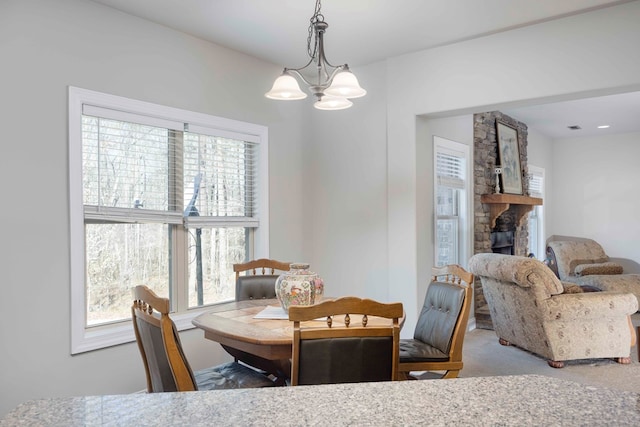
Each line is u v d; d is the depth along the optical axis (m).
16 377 2.51
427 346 2.72
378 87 4.13
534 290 3.81
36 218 2.60
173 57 3.32
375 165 4.16
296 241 4.38
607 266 6.86
